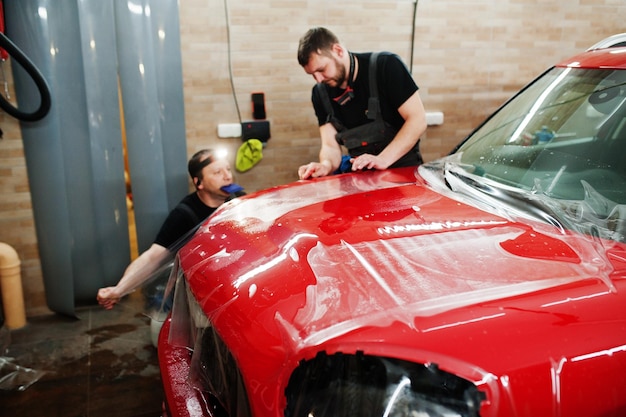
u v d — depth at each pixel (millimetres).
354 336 1026
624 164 1648
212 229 1718
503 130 2123
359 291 1146
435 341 1002
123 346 2738
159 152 3059
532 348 991
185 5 2979
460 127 3678
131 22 2828
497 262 1228
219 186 2609
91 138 2912
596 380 990
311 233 1468
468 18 3441
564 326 1028
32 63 2580
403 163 2600
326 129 2766
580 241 1322
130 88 2914
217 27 3061
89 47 2797
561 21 3617
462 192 1765
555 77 2125
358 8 3244
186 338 1609
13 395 2348
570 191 1630
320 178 2160
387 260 1265
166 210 3176
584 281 1143
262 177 3408
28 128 2828
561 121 1926
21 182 2912
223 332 1213
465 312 1056
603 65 1956
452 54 3494
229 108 3209
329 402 1009
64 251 2994
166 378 1522
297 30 3189
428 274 1192
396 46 3379
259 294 1230
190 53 3061
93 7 2760
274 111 3295
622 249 1290
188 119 3160
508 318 1041
